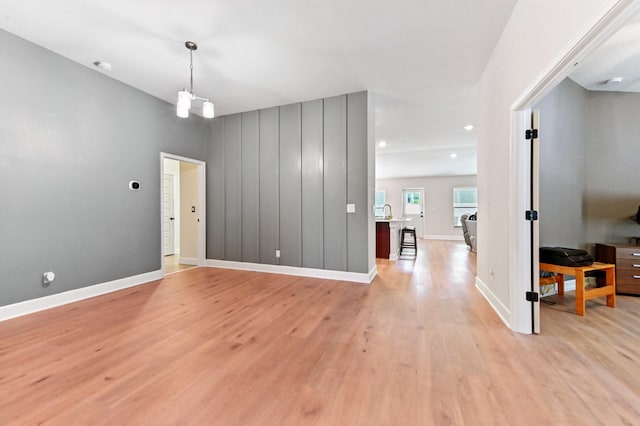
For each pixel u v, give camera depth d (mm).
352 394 1527
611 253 3258
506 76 2424
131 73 3342
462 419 1340
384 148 7223
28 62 2709
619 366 1768
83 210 3156
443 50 2855
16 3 2182
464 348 2012
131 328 2365
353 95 3920
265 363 1834
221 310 2793
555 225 3312
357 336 2217
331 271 4062
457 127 5539
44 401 1470
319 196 4137
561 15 1519
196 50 2865
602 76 3238
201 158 4801
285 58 3023
